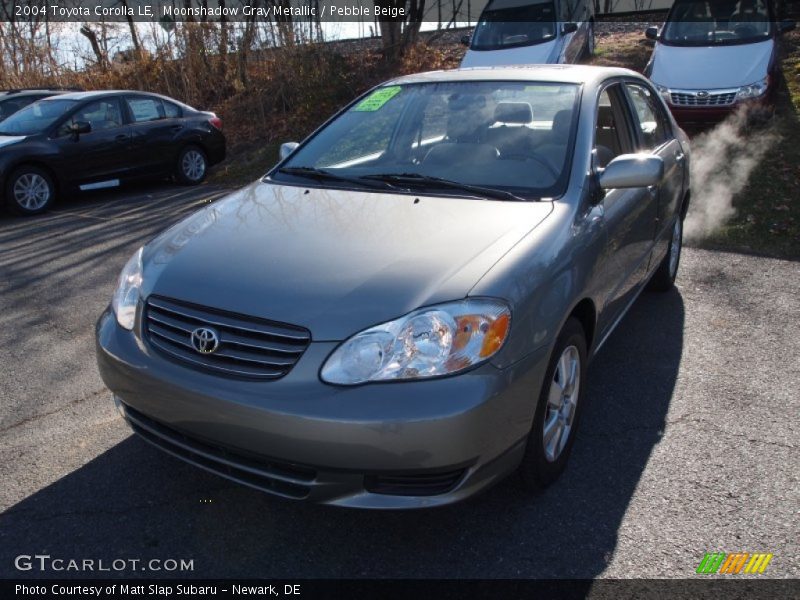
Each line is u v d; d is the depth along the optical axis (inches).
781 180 283.7
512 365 93.8
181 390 94.5
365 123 152.8
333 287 95.4
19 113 385.4
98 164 371.9
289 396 88.6
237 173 431.2
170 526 104.5
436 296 92.9
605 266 125.4
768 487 111.4
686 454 121.2
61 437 129.3
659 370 153.1
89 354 167.9
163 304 101.7
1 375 156.8
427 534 102.3
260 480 95.0
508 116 139.5
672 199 179.2
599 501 109.3
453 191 124.4
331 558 98.0
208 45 563.2
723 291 199.2
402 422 86.0
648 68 384.5
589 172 126.4
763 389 143.3
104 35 580.1
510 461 98.1
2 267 246.8
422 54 597.9
